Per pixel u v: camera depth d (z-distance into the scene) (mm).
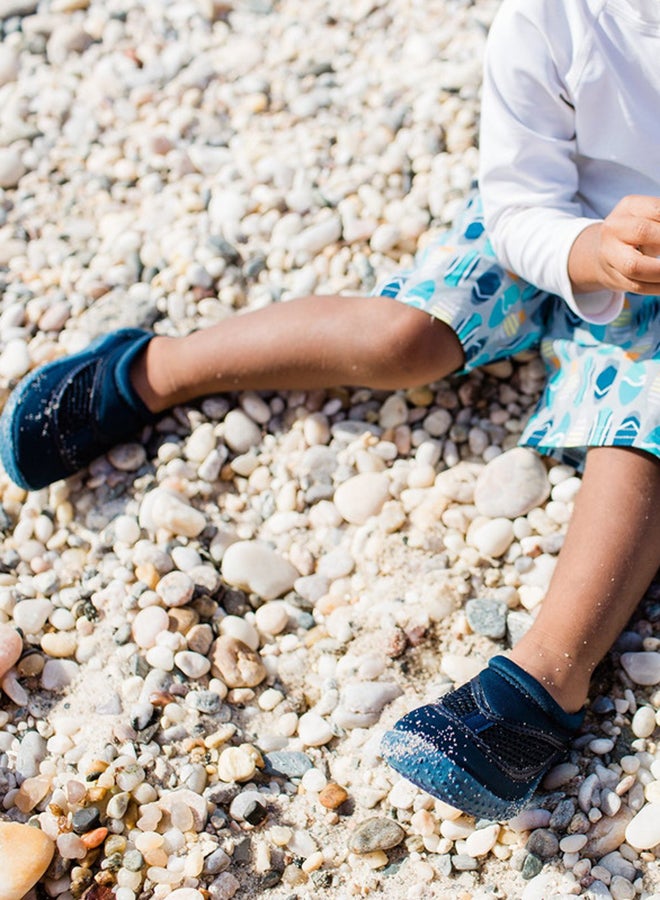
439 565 1883
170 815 1625
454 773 1496
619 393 1725
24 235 2459
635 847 1566
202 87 2674
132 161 2547
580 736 1678
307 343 1906
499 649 1791
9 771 1699
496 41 1715
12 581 1954
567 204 1780
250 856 1611
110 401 1998
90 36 2842
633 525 1633
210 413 2090
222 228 2361
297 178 2406
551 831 1585
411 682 1776
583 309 1748
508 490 1915
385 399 2104
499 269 1891
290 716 1763
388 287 1904
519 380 2090
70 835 1593
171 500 1952
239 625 1844
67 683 1808
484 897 1538
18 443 1943
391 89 2512
